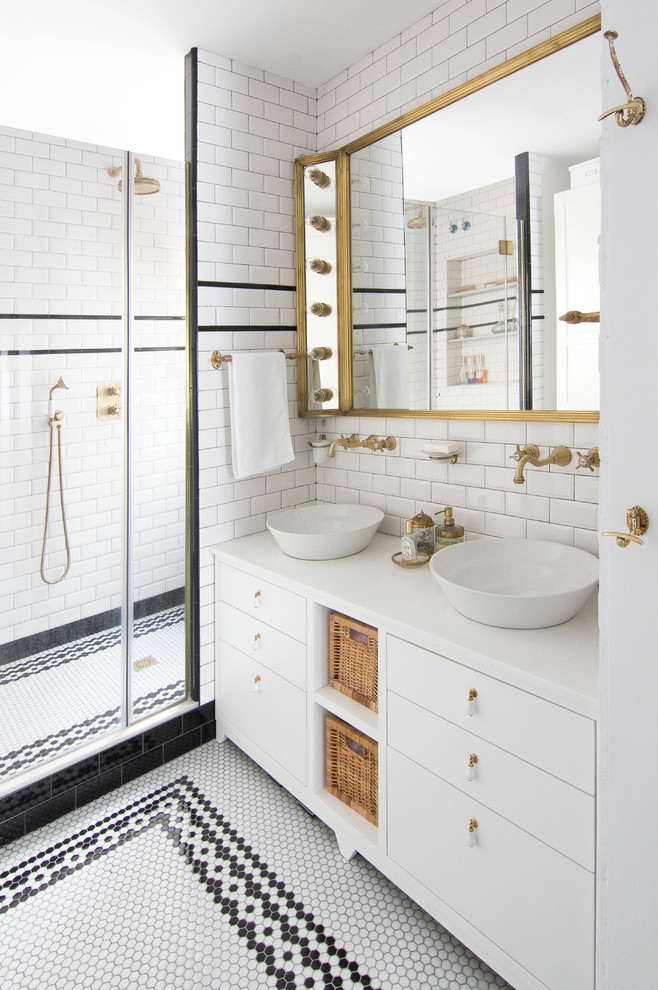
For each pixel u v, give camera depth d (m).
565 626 1.44
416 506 2.25
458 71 1.94
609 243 0.92
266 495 2.53
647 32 0.85
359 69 2.31
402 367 2.20
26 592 2.00
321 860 1.82
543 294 1.74
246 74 2.31
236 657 2.25
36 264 1.91
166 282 2.21
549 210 1.71
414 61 2.08
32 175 1.88
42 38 2.12
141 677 2.28
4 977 1.46
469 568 1.74
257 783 2.20
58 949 1.53
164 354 2.24
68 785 2.04
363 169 2.29
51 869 1.80
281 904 1.66
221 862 1.82
